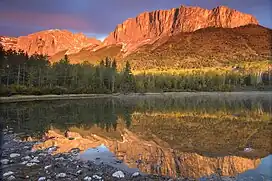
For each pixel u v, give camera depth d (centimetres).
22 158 1582
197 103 7288
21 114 4162
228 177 1280
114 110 5053
